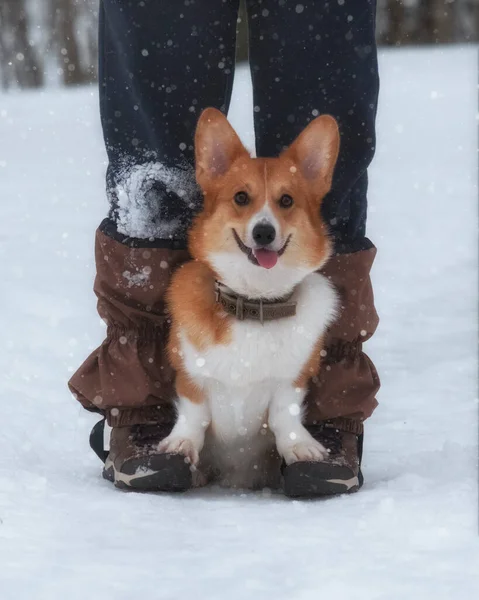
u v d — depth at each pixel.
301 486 2.13
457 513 1.94
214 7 2.19
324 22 2.21
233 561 1.77
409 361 2.99
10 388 2.75
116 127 2.25
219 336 2.17
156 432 2.24
